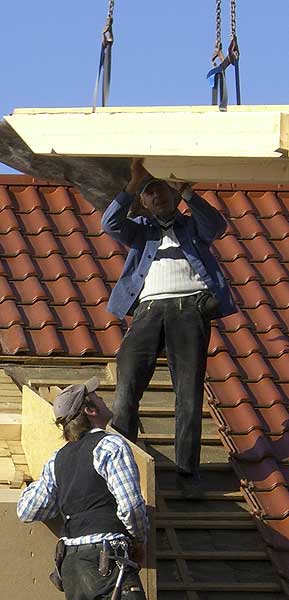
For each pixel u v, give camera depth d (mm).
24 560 7254
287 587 8422
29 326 11758
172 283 9102
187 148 6621
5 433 9484
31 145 6957
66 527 6691
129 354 9117
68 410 6824
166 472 9625
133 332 9148
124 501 6508
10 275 12469
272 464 9805
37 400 8742
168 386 10805
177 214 9172
